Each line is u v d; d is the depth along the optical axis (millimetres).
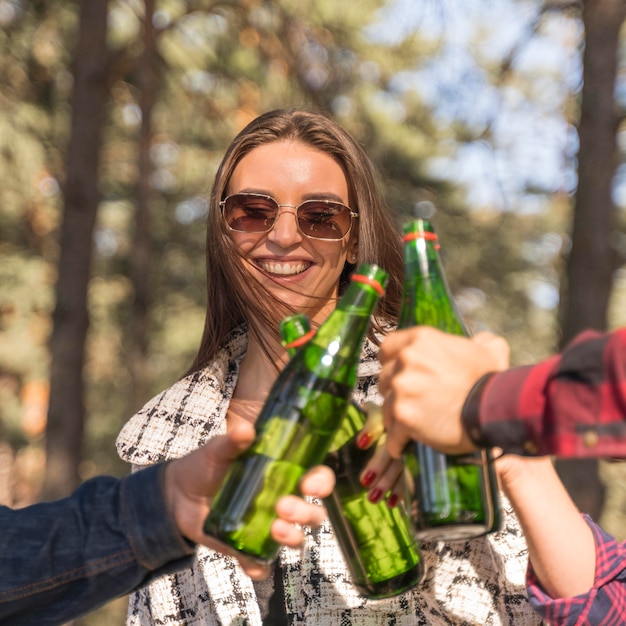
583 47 5297
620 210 8031
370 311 1169
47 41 8852
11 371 13789
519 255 10594
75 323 7406
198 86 8773
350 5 7621
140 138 8195
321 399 1126
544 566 1343
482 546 1604
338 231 1820
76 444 7355
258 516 1097
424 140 9102
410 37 6379
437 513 1087
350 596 1637
